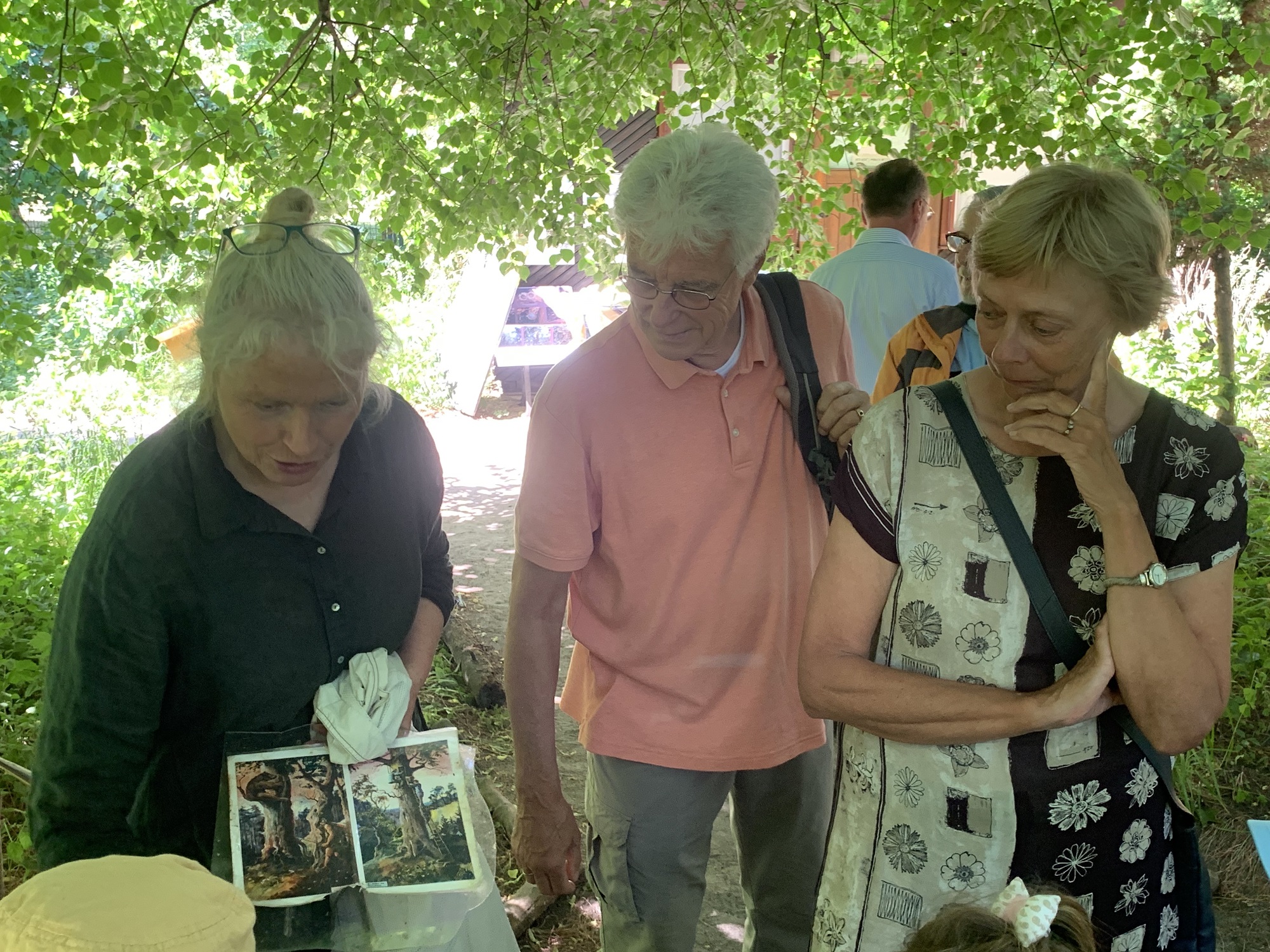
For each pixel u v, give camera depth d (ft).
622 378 6.63
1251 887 10.43
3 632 13.85
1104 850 5.22
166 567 4.87
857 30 15.79
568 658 16.62
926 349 10.25
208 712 5.31
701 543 6.75
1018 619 5.15
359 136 13.39
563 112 14.98
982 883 5.26
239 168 13.89
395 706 5.46
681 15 13.84
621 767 6.94
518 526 6.81
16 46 13.00
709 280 6.07
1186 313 26.04
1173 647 4.78
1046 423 4.93
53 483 20.34
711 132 6.23
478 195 13.96
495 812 11.88
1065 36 12.82
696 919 7.39
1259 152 21.38
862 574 5.46
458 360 37.83
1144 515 5.09
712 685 6.88
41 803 5.01
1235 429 20.57
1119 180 4.67
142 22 13.87
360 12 12.82
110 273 20.34
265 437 4.73
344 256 4.91
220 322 4.55
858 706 5.35
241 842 5.02
